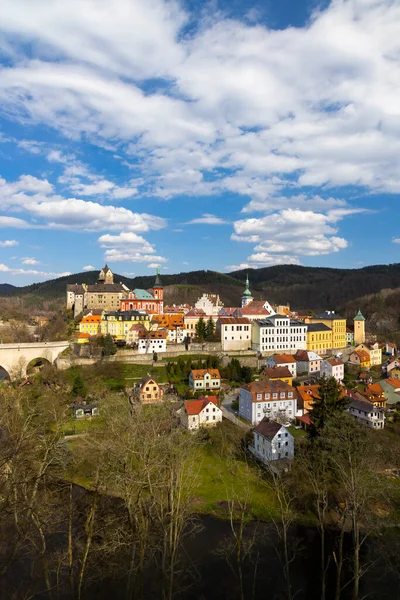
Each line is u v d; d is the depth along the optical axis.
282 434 83.44
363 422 100.38
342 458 58.38
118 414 71.88
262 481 76.69
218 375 132.62
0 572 36.00
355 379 149.25
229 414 112.81
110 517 49.12
